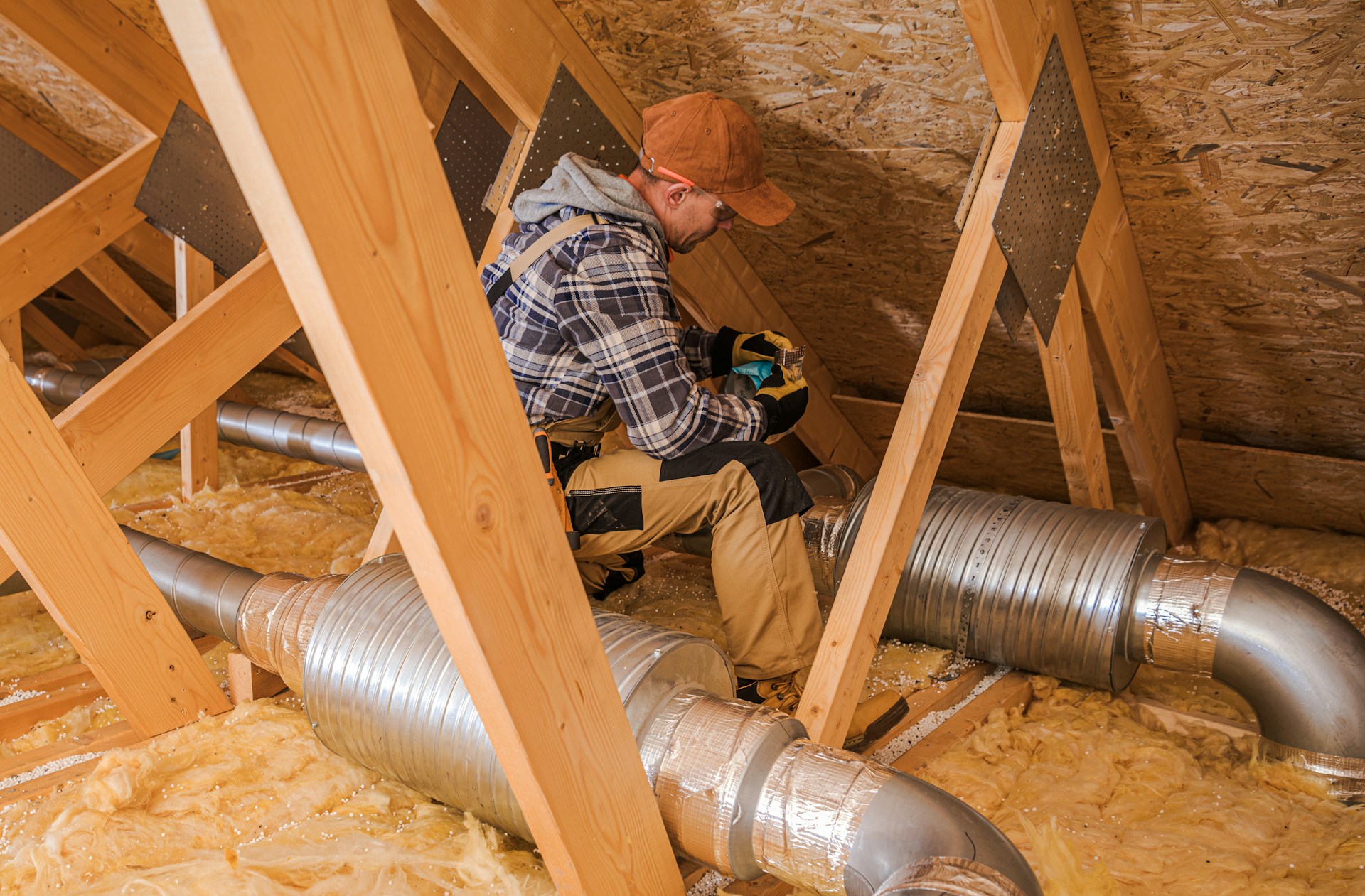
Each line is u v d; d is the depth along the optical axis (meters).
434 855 1.44
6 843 1.48
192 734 1.74
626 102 2.30
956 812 1.08
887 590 1.67
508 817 1.40
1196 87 1.76
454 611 0.88
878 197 2.32
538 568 0.96
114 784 1.49
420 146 0.79
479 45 1.95
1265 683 1.72
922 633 2.20
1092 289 2.13
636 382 1.70
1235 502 3.04
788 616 1.80
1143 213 2.13
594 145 2.27
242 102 0.65
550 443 1.84
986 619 2.06
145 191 2.74
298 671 1.76
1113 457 3.11
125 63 2.63
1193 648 1.82
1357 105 1.65
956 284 1.75
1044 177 1.81
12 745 1.84
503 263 1.81
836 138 2.17
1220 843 1.52
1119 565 1.92
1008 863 1.03
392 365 0.78
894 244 2.47
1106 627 1.91
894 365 3.08
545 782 0.99
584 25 2.11
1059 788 1.71
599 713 1.06
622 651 1.36
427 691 1.43
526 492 0.94
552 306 1.72
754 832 1.19
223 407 3.42
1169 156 1.94
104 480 1.90
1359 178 1.80
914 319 2.79
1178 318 2.45
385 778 1.64
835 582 2.35
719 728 1.25
